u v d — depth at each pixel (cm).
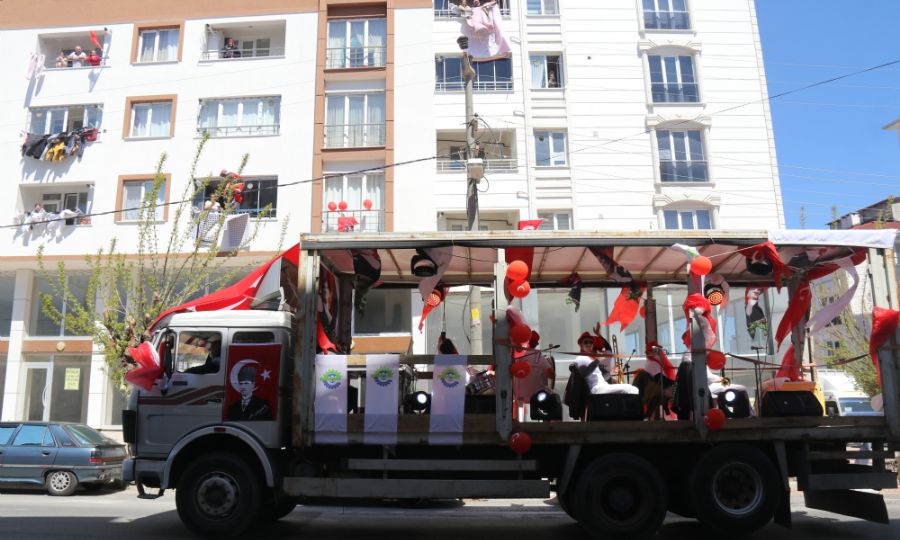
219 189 2031
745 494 816
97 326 1825
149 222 1894
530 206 2281
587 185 2303
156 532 899
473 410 831
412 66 2317
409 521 1055
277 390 845
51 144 2267
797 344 1007
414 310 2011
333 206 2145
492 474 820
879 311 841
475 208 1503
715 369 867
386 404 816
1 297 2300
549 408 862
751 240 854
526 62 2383
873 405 874
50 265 2220
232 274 1975
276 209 2230
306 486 815
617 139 2338
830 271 959
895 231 852
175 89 2328
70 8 2400
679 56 2419
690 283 875
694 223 2316
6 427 1453
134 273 2102
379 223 2220
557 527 991
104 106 2323
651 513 798
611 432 812
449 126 2316
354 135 2297
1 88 2358
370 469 811
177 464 853
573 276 1087
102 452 1427
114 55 2362
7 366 2233
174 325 876
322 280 929
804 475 821
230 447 859
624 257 986
